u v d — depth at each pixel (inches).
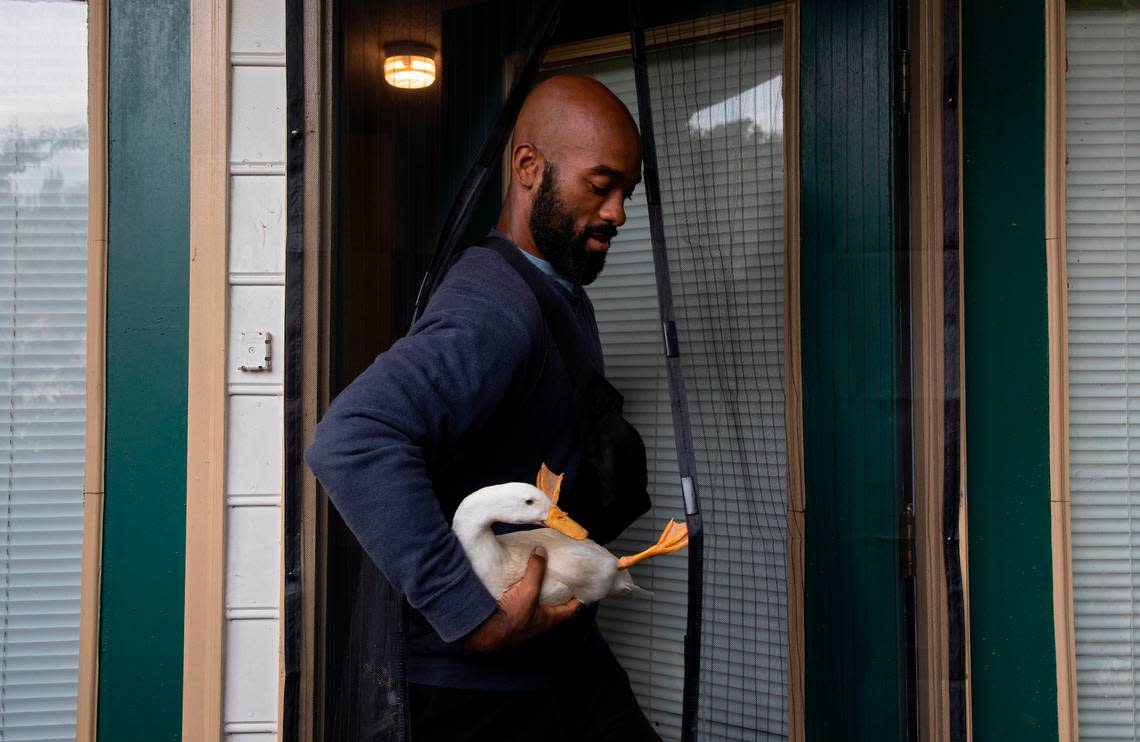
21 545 66.2
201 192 60.2
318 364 55.7
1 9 66.2
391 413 40.5
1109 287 65.0
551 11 57.1
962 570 58.5
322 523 55.7
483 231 70.7
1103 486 64.9
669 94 59.0
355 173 57.2
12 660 66.2
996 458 62.2
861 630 59.4
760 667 57.8
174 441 62.0
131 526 61.9
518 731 48.6
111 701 61.4
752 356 57.9
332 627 55.9
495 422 46.7
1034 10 61.9
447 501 47.6
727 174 58.2
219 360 59.4
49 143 66.5
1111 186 65.1
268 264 60.1
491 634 42.4
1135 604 64.6
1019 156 62.1
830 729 58.4
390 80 57.6
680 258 57.9
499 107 57.6
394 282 57.5
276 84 60.4
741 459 57.9
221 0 59.9
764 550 57.7
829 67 59.4
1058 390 61.2
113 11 62.4
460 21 57.5
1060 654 60.6
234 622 59.2
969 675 61.4
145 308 62.2
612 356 72.6
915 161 59.2
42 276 66.4
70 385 66.4
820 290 59.9
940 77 58.4
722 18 58.1
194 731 58.7
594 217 50.0
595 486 50.8
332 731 55.4
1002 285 62.2
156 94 62.5
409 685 48.8
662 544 50.5
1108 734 64.7
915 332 59.2
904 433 59.4
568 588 45.7
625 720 52.4
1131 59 65.0
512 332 44.6
